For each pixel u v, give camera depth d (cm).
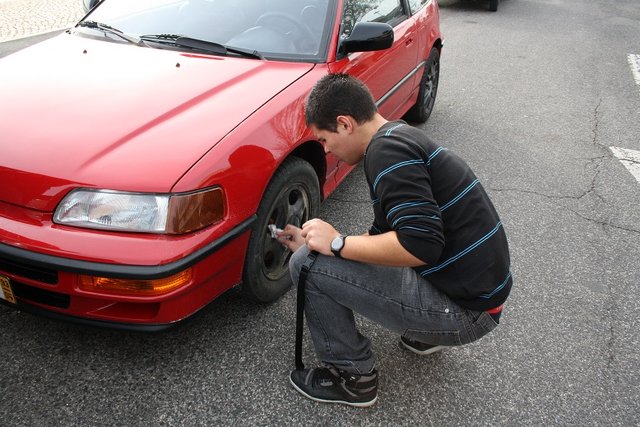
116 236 186
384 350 237
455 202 165
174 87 238
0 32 725
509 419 206
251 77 256
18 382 209
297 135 239
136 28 299
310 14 298
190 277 194
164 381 214
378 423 202
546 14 1062
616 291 284
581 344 246
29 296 204
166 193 188
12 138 203
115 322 199
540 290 282
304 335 241
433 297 177
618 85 643
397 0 404
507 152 452
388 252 157
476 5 1130
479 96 591
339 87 167
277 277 252
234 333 240
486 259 168
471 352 239
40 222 190
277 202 238
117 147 199
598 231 339
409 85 423
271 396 210
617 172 421
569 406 213
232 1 307
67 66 257
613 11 1110
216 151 203
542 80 653
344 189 380
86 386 210
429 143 166
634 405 215
